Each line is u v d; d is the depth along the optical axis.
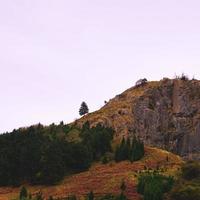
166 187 146.38
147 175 156.38
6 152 174.50
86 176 164.00
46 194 153.50
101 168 170.12
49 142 181.62
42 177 163.50
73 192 151.12
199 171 156.62
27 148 173.12
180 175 159.00
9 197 155.25
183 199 139.25
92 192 141.38
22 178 169.38
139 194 144.75
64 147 173.50
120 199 137.50
